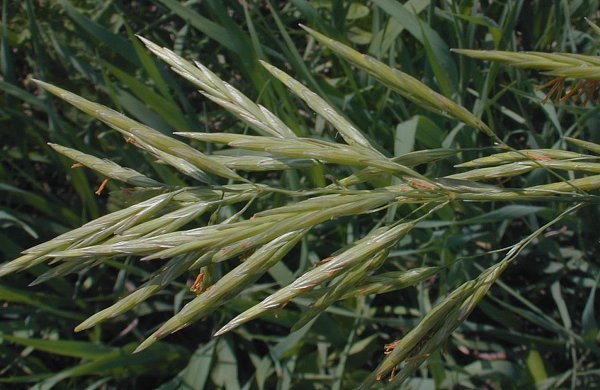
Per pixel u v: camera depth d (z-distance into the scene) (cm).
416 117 22
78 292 26
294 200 23
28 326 24
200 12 28
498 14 26
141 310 25
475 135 23
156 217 13
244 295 24
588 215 23
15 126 26
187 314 12
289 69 26
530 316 22
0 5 27
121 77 23
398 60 26
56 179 28
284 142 12
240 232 12
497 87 25
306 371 23
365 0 27
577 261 23
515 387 23
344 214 12
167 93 23
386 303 25
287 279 23
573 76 12
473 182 13
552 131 24
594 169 13
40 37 26
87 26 24
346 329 24
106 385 25
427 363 22
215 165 12
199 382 23
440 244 22
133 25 28
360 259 12
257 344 25
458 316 13
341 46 13
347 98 23
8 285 25
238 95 14
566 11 23
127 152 25
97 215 25
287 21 27
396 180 22
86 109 12
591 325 21
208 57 27
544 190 13
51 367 26
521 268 25
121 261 25
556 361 24
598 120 22
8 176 26
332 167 24
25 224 24
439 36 24
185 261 12
